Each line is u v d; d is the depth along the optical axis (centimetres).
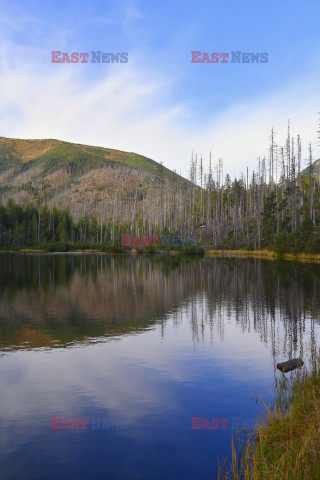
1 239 10794
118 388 746
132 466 485
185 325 1310
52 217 13100
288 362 859
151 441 546
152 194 16025
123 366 879
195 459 494
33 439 555
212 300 1853
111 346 1049
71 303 1759
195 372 835
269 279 2686
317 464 415
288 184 7256
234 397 696
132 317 1447
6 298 1908
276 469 413
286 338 1124
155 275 3161
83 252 9400
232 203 10456
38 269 3841
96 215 18738
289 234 5356
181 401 681
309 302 1742
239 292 2106
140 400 688
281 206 6462
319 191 7544
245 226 8469
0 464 494
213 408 651
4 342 1092
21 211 12950
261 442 495
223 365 881
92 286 2417
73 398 699
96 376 813
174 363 898
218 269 3666
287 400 664
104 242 12775
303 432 508
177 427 583
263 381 775
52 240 12075
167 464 488
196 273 3306
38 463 495
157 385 760
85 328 1266
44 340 1111
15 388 747
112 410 646
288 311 1541
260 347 1033
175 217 10075
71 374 827
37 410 651
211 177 9244
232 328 1261
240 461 493
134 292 2145
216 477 457
